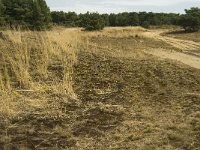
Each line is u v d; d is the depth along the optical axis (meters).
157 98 10.14
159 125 8.28
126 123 8.44
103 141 7.67
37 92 10.08
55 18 51.22
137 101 9.86
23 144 7.50
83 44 15.48
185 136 7.72
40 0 30.53
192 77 12.40
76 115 8.89
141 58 14.60
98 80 11.19
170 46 27.28
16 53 12.04
